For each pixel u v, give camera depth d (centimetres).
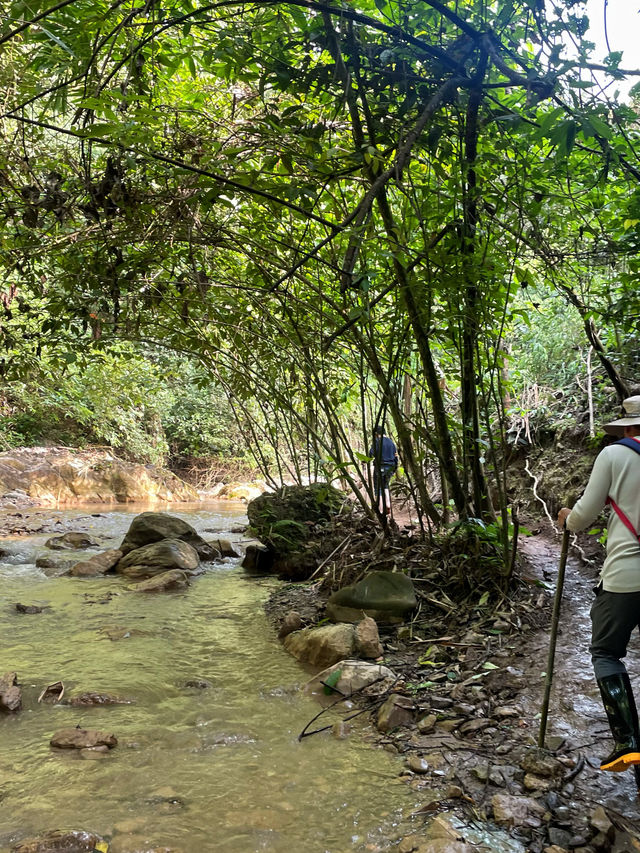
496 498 743
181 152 347
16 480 1307
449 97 368
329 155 343
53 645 452
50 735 315
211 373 652
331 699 361
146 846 223
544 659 384
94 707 349
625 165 366
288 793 261
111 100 314
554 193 444
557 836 229
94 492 1387
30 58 359
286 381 677
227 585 655
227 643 463
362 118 425
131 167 325
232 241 441
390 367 520
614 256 455
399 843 227
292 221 464
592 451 680
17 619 516
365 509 597
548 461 752
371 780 272
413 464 538
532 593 489
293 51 390
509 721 318
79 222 411
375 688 366
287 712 344
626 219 446
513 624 434
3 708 341
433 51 342
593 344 545
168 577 638
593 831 232
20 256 421
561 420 760
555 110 304
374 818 243
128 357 634
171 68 385
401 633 443
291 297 486
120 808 249
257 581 674
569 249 473
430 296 440
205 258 457
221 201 347
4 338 518
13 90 348
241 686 381
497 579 484
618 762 242
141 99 354
